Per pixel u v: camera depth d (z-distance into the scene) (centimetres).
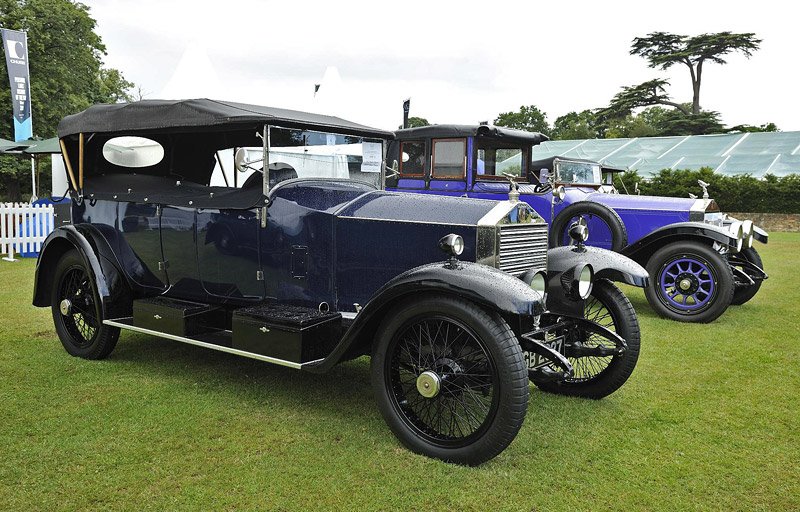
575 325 367
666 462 291
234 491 254
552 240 712
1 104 2186
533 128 4888
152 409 342
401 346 306
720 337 537
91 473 267
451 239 288
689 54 4122
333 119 420
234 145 398
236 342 340
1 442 295
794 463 291
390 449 297
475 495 256
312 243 357
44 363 425
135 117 395
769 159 2269
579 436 320
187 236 395
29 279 766
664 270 616
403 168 767
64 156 452
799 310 657
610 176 1847
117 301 422
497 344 268
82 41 2686
